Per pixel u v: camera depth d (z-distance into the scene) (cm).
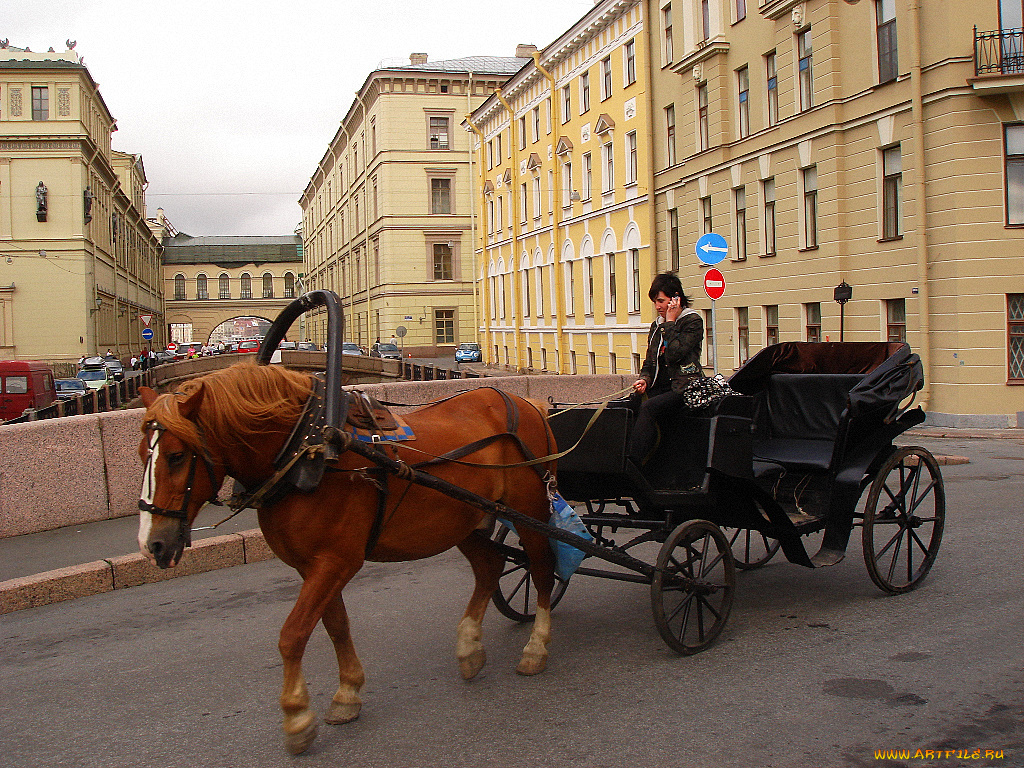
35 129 5356
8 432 938
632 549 878
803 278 2411
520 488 554
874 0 2141
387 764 428
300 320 11894
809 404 761
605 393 1659
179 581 806
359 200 7544
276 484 434
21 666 591
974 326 1927
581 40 3828
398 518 479
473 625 541
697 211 2977
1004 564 744
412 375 2802
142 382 2589
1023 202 1931
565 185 4156
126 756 448
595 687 515
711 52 2758
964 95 1919
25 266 5397
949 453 1518
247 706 507
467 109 6481
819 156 2323
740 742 436
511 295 5034
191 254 11831
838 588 705
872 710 467
